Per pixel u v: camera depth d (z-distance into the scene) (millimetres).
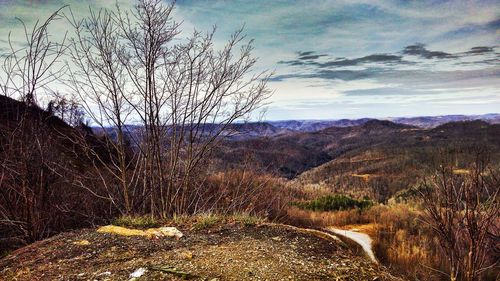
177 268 3797
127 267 3865
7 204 6805
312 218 21078
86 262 4059
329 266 4090
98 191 8602
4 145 6480
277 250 4551
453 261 4293
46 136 7281
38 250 4523
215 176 8336
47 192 7105
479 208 4062
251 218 6152
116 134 7273
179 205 7648
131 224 5734
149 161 7375
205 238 5055
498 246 4176
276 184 8625
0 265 4090
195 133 7574
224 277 3598
